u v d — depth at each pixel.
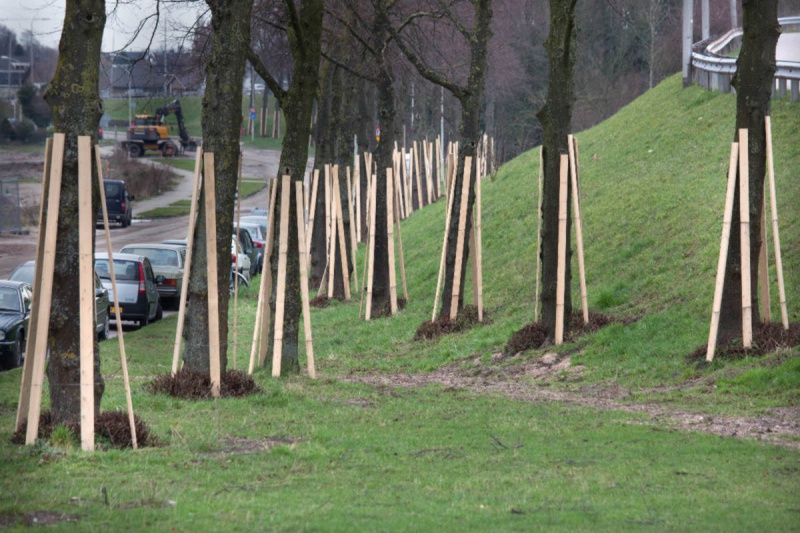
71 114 20.77
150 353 44.22
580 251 41.81
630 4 138.62
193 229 29.70
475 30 47.91
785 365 30.42
